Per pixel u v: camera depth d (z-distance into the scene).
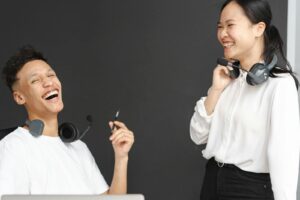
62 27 3.53
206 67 3.31
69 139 2.32
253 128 2.36
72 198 1.48
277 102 2.30
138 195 1.49
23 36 3.58
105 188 2.40
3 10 3.60
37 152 2.20
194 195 3.33
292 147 2.27
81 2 3.51
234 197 2.41
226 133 2.44
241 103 2.41
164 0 3.38
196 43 3.33
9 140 2.17
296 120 2.31
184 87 3.35
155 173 3.39
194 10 3.33
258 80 2.32
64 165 2.24
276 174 2.25
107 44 3.47
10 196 1.48
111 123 2.34
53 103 2.25
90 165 2.40
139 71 3.42
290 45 3.16
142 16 3.42
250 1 2.41
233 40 2.43
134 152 3.42
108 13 3.47
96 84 3.48
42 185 2.16
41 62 2.28
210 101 2.51
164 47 3.38
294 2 3.18
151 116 3.40
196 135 2.59
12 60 2.29
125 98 3.44
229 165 2.42
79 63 3.51
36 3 3.57
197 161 3.32
